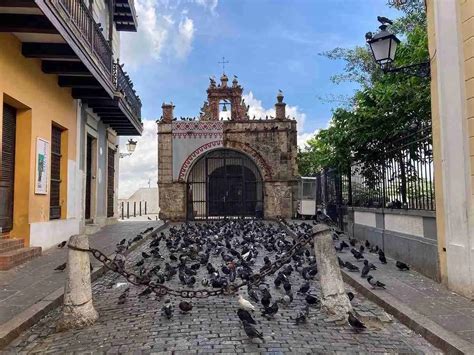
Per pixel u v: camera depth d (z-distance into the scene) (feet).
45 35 33.22
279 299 21.91
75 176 47.83
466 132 22.20
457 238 22.94
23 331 18.21
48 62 38.47
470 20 21.71
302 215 78.07
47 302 21.25
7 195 34.42
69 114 46.03
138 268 31.78
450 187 23.53
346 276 27.81
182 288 25.71
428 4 26.18
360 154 40.96
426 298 21.88
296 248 21.75
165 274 26.89
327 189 61.46
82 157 50.80
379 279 26.14
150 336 17.38
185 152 81.76
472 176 21.71
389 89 35.55
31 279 26.23
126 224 68.69
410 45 36.76
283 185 81.10
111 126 66.90
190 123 81.92
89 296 19.34
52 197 42.83
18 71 33.88
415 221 29.19
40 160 37.76
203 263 32.24
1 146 31.35
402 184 31.55
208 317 19.97
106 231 56.18
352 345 16.55
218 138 82.02
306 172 92.38
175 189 81.05
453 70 23.24
